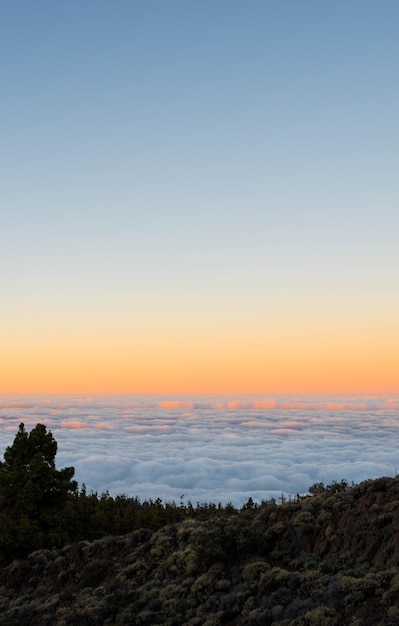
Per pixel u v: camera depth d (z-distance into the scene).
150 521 33.53
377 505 19.91
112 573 23.97
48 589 25.08
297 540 20.61
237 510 32.41
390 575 16.25
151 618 19.19
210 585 19.53
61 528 31.42
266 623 16.52
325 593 16.50
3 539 29.45
